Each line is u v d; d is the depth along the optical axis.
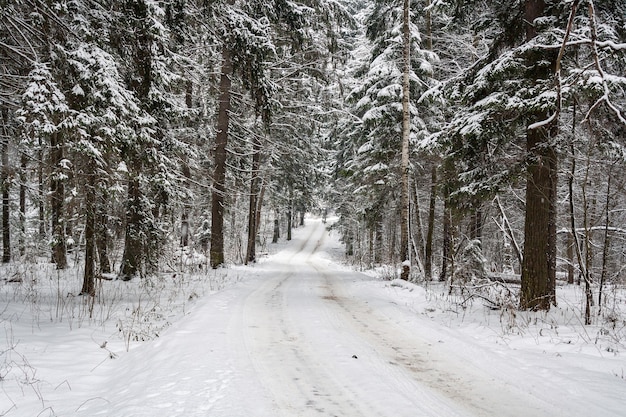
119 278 13.94
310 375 4.88
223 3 13.69
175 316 8.83
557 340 6.68
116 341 6.75
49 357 5.61
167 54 12.47
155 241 14.96
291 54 21.00
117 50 11.16
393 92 16.72
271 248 46.56
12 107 9.26
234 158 23.36
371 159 19.14
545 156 9.10
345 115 23.73
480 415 3.82
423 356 5.78
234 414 3.66
